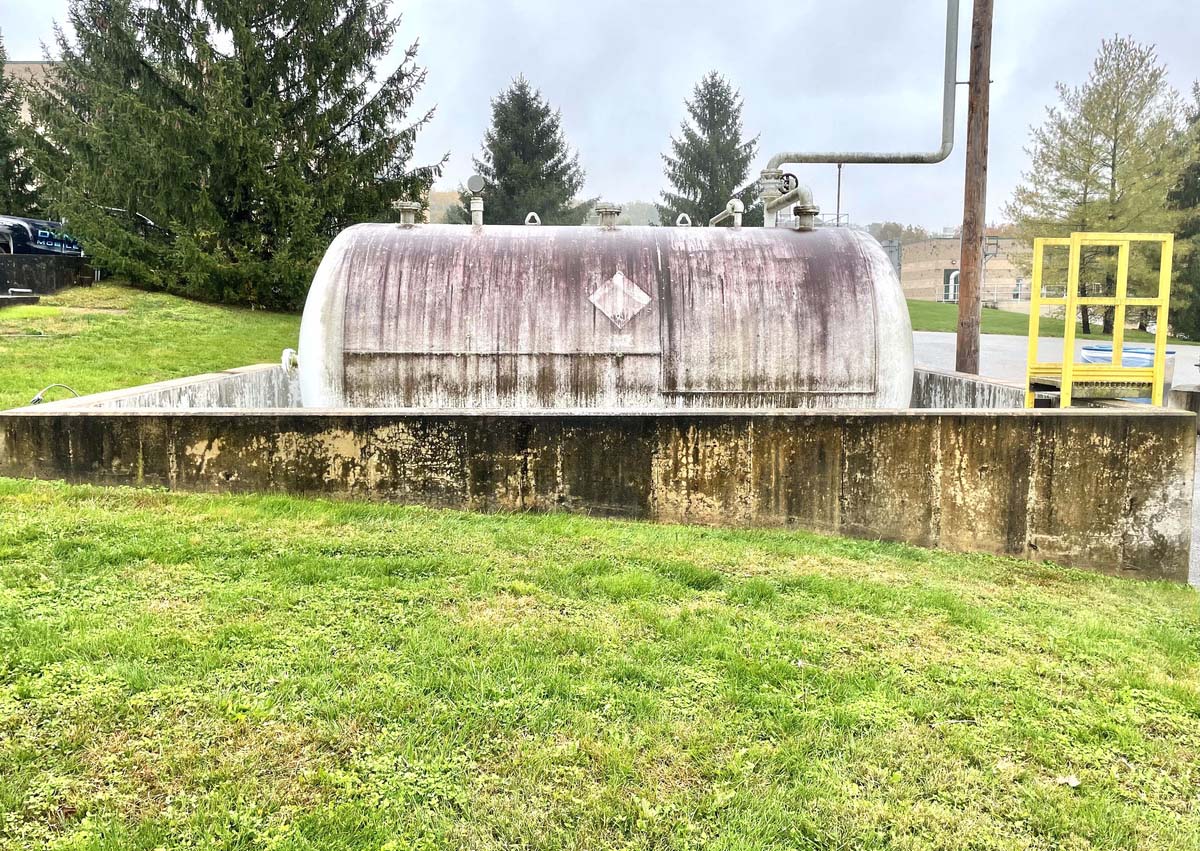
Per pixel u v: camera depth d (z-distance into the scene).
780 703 3.16
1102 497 5.65
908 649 3.74
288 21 19.47
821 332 6.98
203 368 12.41
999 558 5.58
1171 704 3.41
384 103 20.11
